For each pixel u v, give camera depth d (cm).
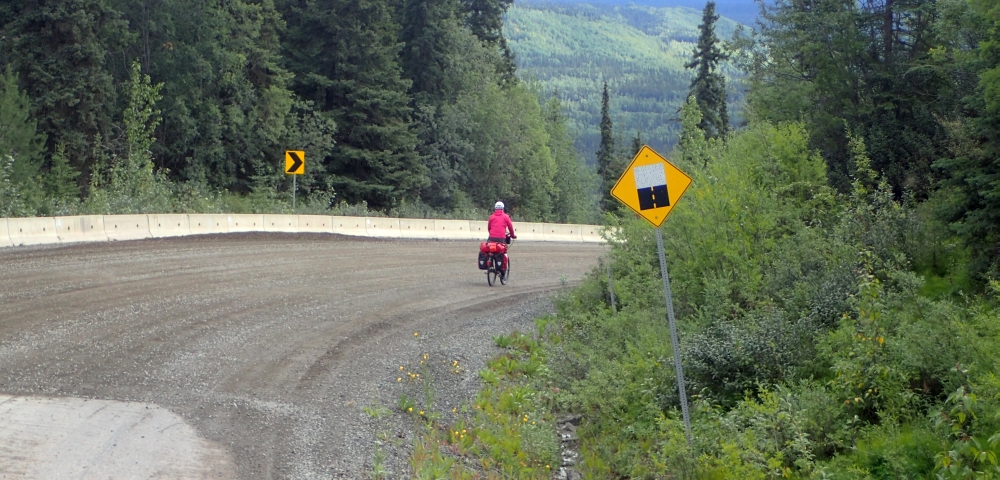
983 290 1255
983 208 1305
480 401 1156
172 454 844
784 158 1822
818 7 2323
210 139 4281
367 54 5025
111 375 1100
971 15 1778
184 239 2727
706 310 1312
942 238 1405
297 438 936
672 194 977
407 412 1083
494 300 2002
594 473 936
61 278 1769
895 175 1981
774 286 1353
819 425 912
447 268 2555
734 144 1988
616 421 1085
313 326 1523
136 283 1791
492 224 2267
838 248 1395
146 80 3634
